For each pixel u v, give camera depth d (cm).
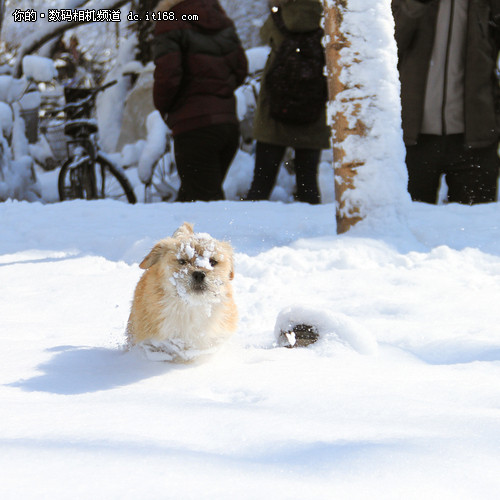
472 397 354
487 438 276
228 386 382
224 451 263
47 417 307
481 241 934
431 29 1052
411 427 296
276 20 1370
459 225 1023
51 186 2141
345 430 288
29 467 230
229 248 470
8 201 1428
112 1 2356
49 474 224
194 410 320
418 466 238
